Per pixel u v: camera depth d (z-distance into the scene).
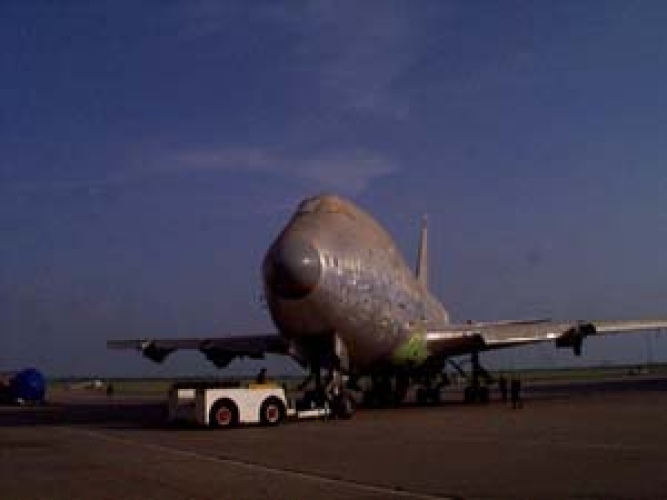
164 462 23.44
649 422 32.16
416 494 16.67
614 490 16.34
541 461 21.11
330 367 40.50
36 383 75.44
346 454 24.05
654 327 47.31
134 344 49.81
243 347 46.84
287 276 37.31
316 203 42.19
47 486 19.25
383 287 41.94
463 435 28.91
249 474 20.30
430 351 47.66
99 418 47.22
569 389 73.56
